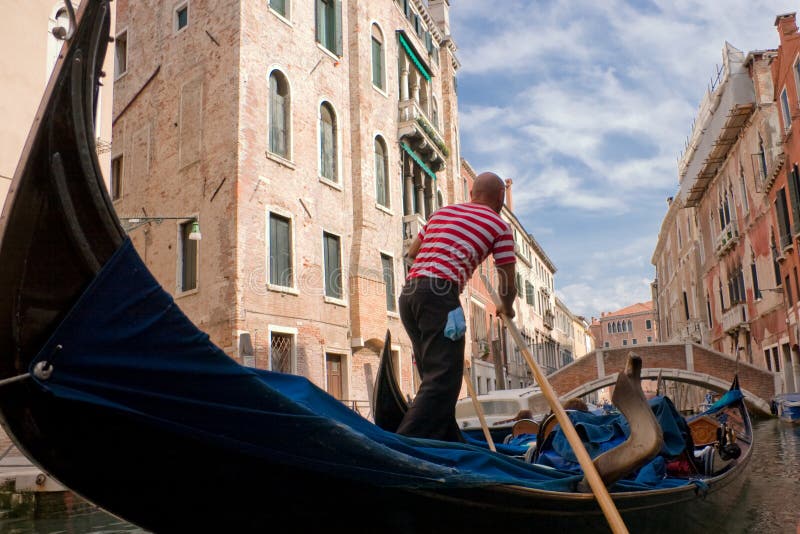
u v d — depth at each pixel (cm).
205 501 238
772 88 2434
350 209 1659
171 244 1386
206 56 1397
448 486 254
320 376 1438
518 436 751
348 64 1739
